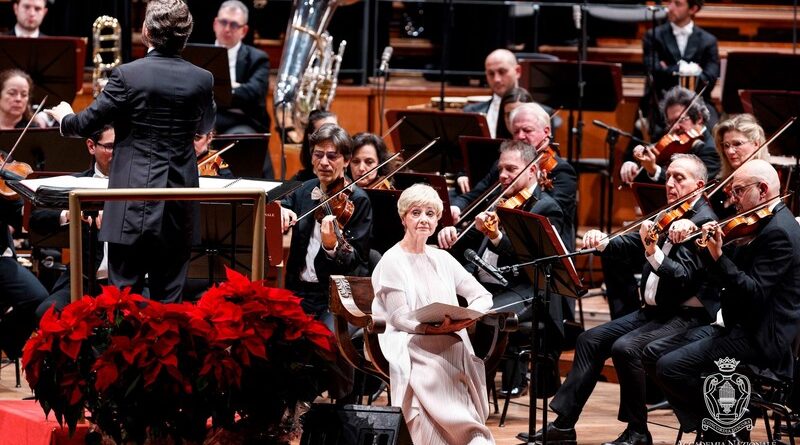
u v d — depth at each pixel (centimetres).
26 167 2227
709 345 1900
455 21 3700
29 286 2333
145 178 1630
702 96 3272
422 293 1781
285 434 1367
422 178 2355
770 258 1867
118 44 3086
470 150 2628
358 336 2075
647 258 1995
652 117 3341
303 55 2991
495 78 3089
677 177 2078
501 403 2353
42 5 3153
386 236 2297
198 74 1686
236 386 1309
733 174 1922
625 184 2861
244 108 3172
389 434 1402
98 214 1892
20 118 2636
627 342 2020
